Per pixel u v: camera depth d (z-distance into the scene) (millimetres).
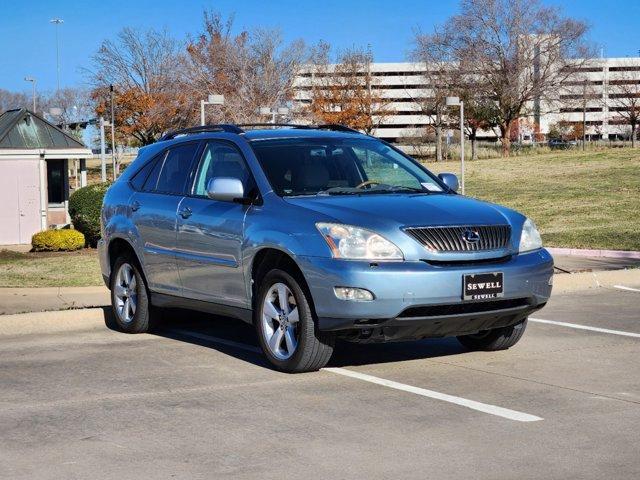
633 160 40594
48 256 19484
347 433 5430
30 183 26516
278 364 7152
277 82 50594
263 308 7262
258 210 7375
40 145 27094
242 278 7488
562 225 22188
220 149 8188
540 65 65125
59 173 28469
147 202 8773
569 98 73312
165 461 4965
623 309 10430
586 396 6246
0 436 5539
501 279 6793
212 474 4723
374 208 6922
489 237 6898
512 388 6523
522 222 7242
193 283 8148
